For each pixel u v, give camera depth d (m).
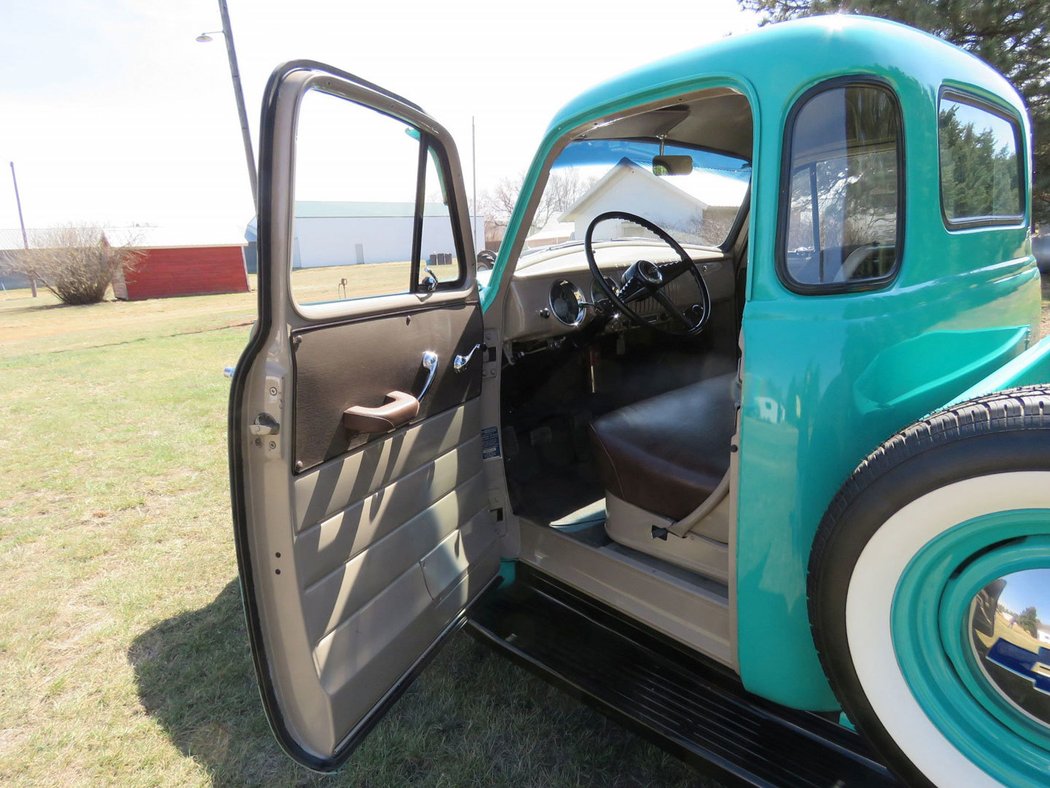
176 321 14.32
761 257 1.31
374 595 1.54
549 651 1.88
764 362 1.29
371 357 1.46
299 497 1.30
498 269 2.02
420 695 2.16
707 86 1.41
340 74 1.32
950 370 1.44
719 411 2.12
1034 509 1.00
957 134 1.47
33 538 3.42
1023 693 1.08
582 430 2.72
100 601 2.83
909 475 1.09
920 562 1.12
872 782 1.42
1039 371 1.40
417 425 1.66
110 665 2.41
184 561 3.17
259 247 1.19
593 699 1.72
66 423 5.63
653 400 2.23
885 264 1.32
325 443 1.35
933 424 1.10
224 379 7.43
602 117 1.63
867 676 1.21
